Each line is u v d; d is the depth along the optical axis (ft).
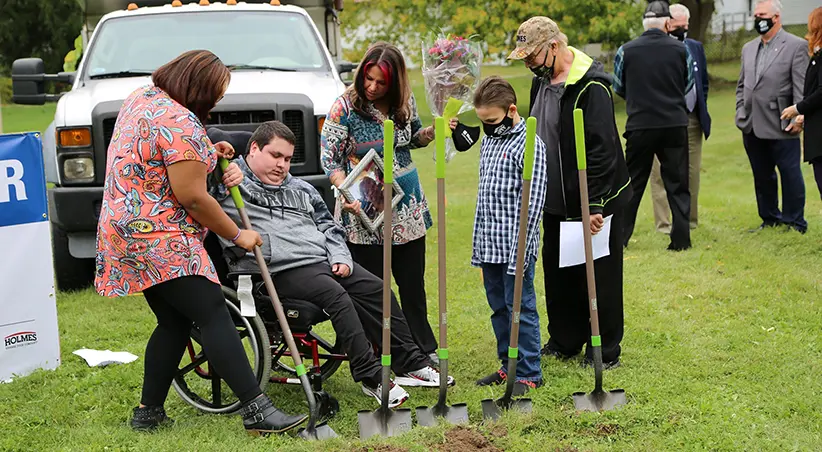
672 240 25.27
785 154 26.50
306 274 13.91
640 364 15.99
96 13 27.27
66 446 13.01
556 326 16.43
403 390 14.16
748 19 99.45
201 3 25.70
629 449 12.39
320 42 24.75
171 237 12.32
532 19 14.97
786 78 25.89
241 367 12.92
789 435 12.73
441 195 13.06
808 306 19.30
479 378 15.79
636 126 24.52
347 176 15.12
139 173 12.16
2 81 93.66
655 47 24.23
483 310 20.12
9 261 15.85
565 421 13.23
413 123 15.62
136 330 19.26
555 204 15.31
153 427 13.58
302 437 12.89
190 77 12.40
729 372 15.55
